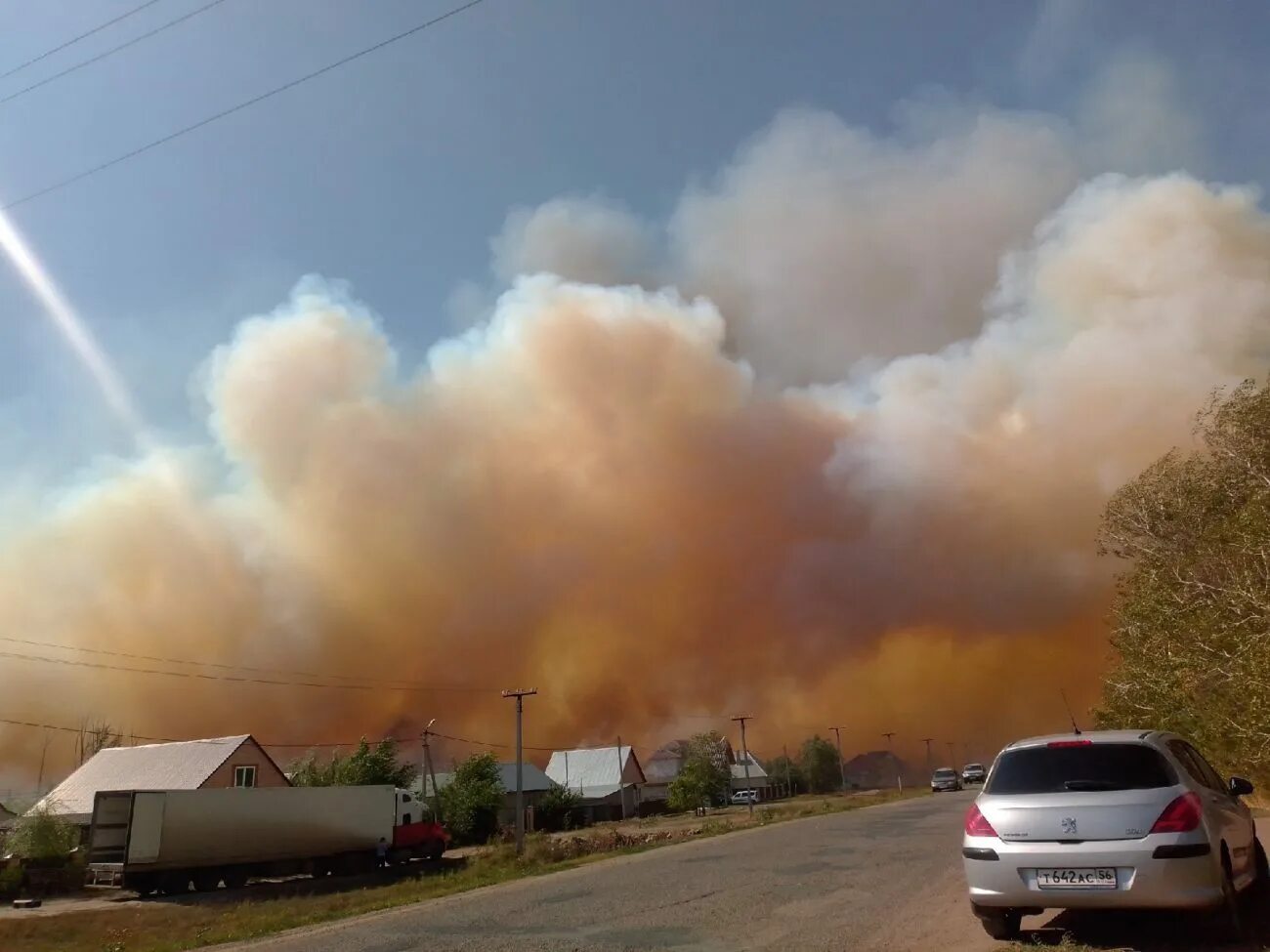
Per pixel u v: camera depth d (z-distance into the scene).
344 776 51.78
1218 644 16.84
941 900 9.42
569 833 48.97
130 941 16.75
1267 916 7.14
